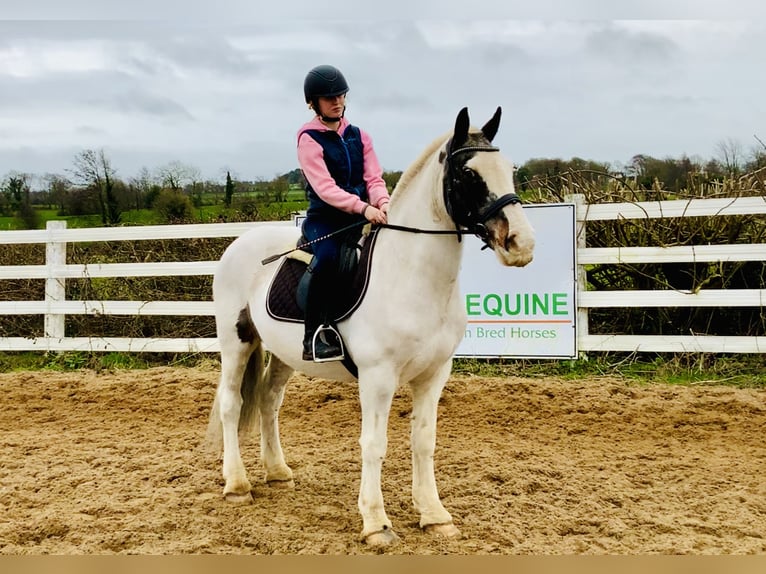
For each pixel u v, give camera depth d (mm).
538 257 8523
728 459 5797
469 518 4566
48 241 10258
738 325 9016
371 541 4129
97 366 9820
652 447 6195
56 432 7055
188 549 4125
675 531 4363
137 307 9930
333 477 5480
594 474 5449
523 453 5977
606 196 9297
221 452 6129
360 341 4109
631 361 8750
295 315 4508
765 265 8633
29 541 4359
